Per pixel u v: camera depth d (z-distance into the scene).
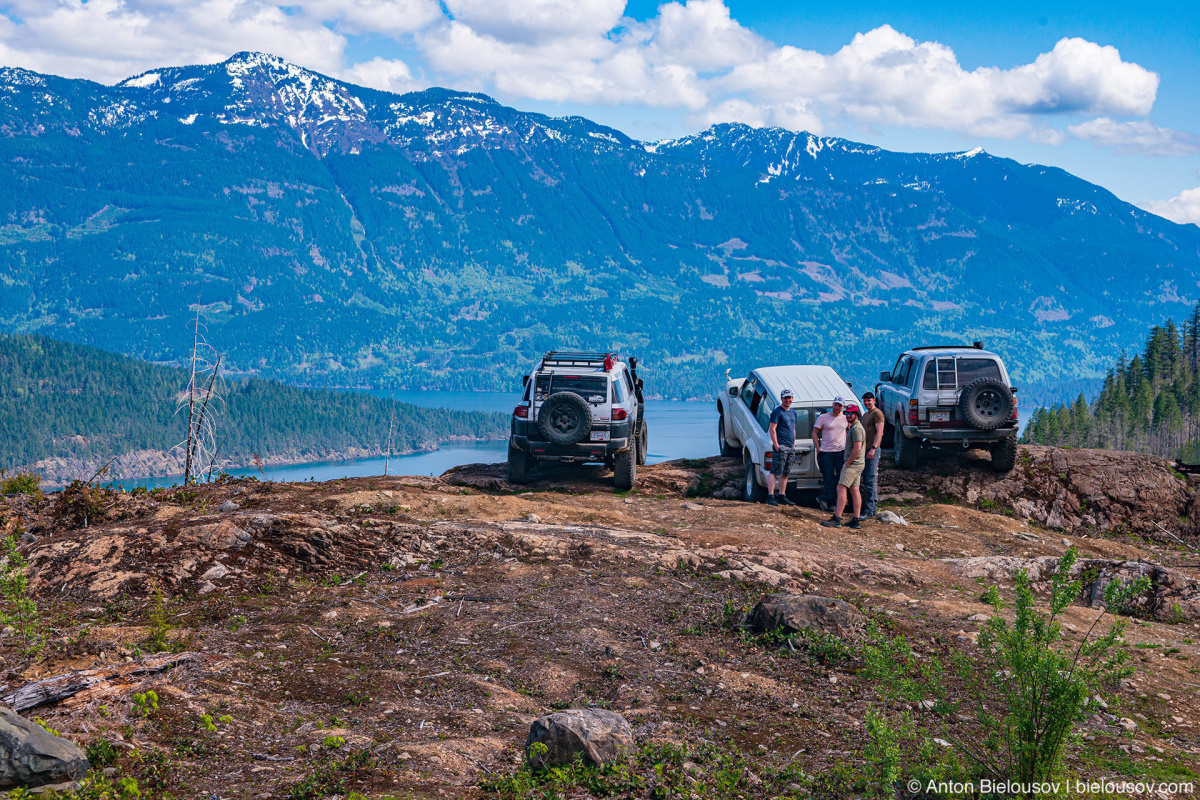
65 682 4.66
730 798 4.31
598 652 6.61
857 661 6.53
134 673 5.06
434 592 8.04
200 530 8.68
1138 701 6.04
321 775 4.05
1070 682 4.36
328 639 6.61
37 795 3.44
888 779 4.24
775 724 5.45
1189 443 115.62
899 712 5.63
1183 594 8.84
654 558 9.28
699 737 5.11
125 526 8.98
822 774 4.64
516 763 4.51
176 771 3.99
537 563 9.13
